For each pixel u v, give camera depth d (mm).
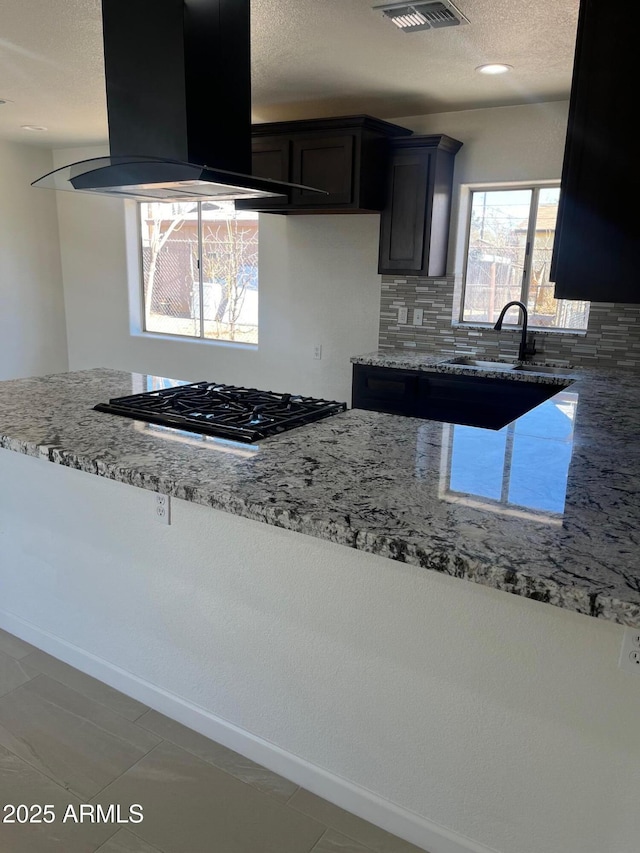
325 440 1978
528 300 4137
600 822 1402
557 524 1371
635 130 1457
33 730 2057
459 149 4016
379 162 3916
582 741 1387
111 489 2082
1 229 5523
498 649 1450
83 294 6062
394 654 1603
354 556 1607
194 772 1903
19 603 2529
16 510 2418
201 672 2012
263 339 5031
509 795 1507
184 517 1917
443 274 4145
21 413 2240
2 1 2467
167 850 1651
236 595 1861
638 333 3627
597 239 1537
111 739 2027
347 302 4586
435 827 1629
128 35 1951
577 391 2992
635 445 2023
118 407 2283
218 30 1960
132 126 2016
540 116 3750
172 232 5629
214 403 2359
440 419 3711
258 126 3963
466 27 2611
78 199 5867
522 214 4051
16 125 4727
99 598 2230
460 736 1545
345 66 3145
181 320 5730
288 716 1840
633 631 1269
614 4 1434
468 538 1288
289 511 1404
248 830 1709
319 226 4578
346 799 1771
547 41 2744
